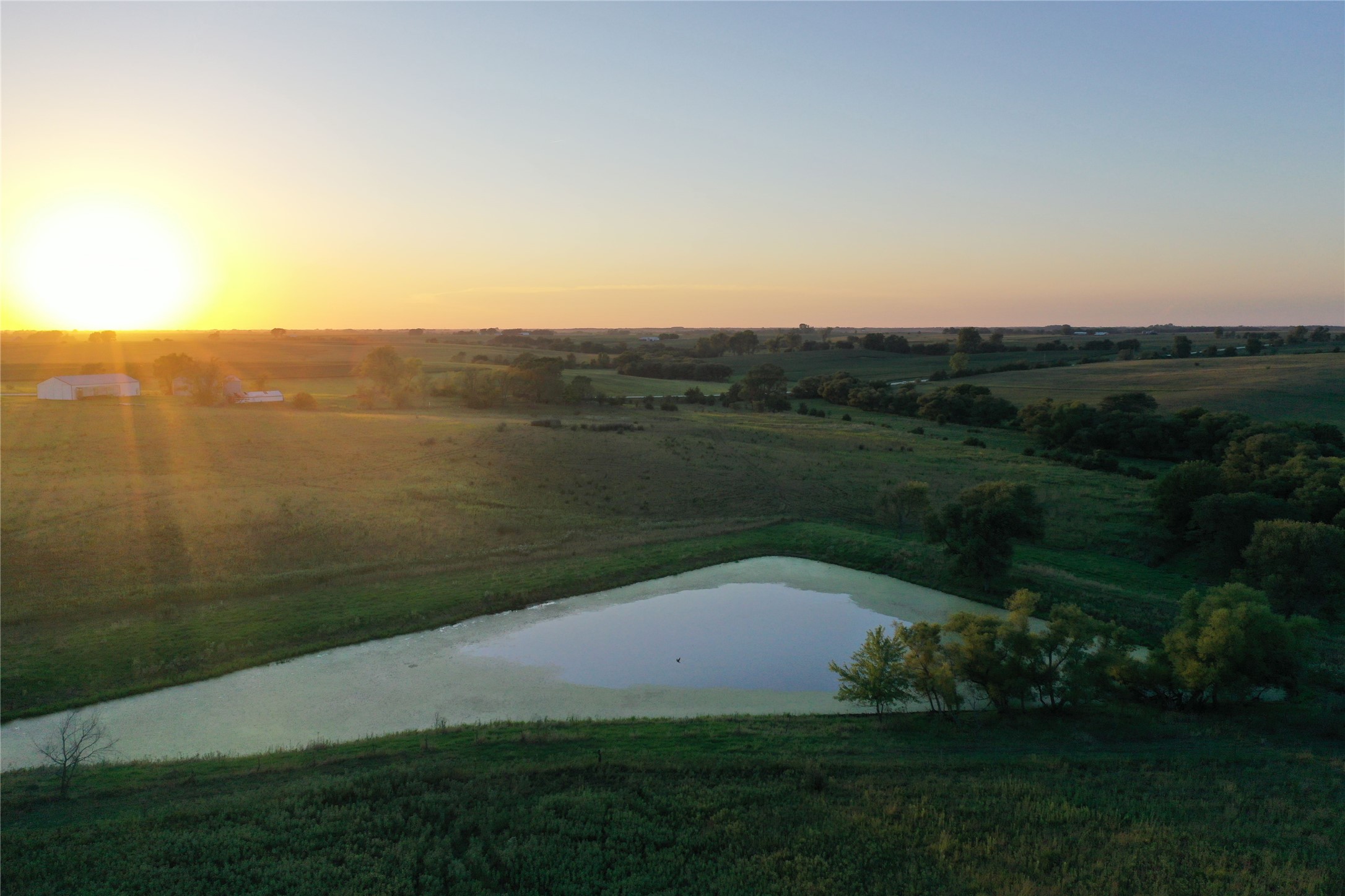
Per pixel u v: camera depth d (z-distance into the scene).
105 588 44.56
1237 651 31.88
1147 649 40.88
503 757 27.64
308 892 19.70
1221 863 21.47
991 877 20.69
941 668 32.31
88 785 25.56
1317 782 26.53
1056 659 33.66
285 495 63.50
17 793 24.75
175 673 35.44
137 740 29.92
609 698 34.91
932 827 23.41
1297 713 33.31
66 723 28.77
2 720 30.86
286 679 35.75
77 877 19.94
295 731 31.00
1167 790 25.98
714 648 40.91
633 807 24.41
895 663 32.97
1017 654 32.81
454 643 40.66
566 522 62.28
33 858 20.78
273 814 23.20
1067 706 33.94
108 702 32.94
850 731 31.34
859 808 24.50
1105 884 20.52
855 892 20.25
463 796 24.62
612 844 22.27
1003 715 32.84
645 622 44.31
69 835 21.97
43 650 36.34
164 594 43.78
